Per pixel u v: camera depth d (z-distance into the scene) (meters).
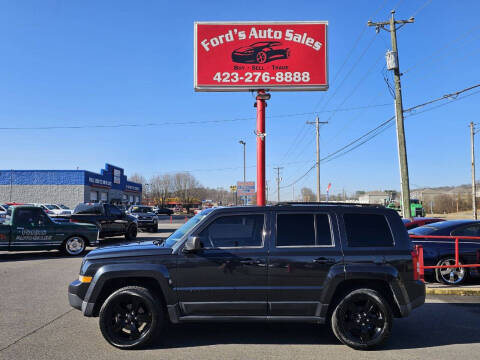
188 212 77.56
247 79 17.00
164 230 28.45
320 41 17.19
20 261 12.32
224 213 5.22
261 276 4.94
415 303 5.02
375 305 4.94
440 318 6.42
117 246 5.56
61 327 5.72
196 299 4.92
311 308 4.94
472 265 8.43
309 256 4.98
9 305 6.91
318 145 42.84
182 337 5.35
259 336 5.41
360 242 5.11
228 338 5.32
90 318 6.18
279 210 5.25
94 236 13.86
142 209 27.56
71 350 4.80
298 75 17.03
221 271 4.94
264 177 16.61
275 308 4.93
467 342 5.25
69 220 16.62
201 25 17.16
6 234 12.40
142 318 4.93
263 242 5.07
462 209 74.06
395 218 5.27
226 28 17.19
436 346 5.08
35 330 5.57
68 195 43.56
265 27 17.20
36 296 7.58
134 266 4.95
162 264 4.96
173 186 99.06
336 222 5.18
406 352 4.85
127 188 60.47
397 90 18.95
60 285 8.59
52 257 13.26
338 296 5.08
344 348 4.96
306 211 5.25
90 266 5.04
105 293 5.21
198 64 17.05
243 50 17.12
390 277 4.94
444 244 9.05
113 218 17.75
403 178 18.44
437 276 8.98
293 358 4.61
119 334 4.94
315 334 5.52
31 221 12.82
